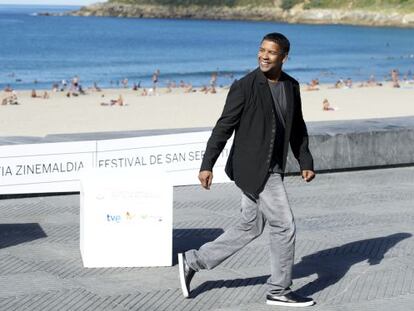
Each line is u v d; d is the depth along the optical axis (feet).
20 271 22.43
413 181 37.81
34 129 95.55
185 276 20.24
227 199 32.86
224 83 217.15
